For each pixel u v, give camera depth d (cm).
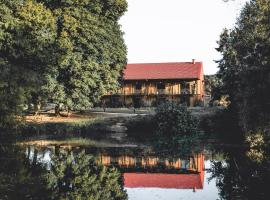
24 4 3866
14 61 3481
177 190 1767
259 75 2589
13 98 2836
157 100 6900
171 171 2284
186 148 3294
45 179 1956
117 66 5481
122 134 4478
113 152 3042
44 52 3644
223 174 2128
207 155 2866
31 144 3416
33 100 4078
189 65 7138
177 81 6881
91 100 5203
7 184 1805
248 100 2725
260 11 3008
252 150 3000
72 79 4716
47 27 4075
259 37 2664
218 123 4612
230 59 4366
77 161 2566
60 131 4381
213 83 7781
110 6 5338
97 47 4994
